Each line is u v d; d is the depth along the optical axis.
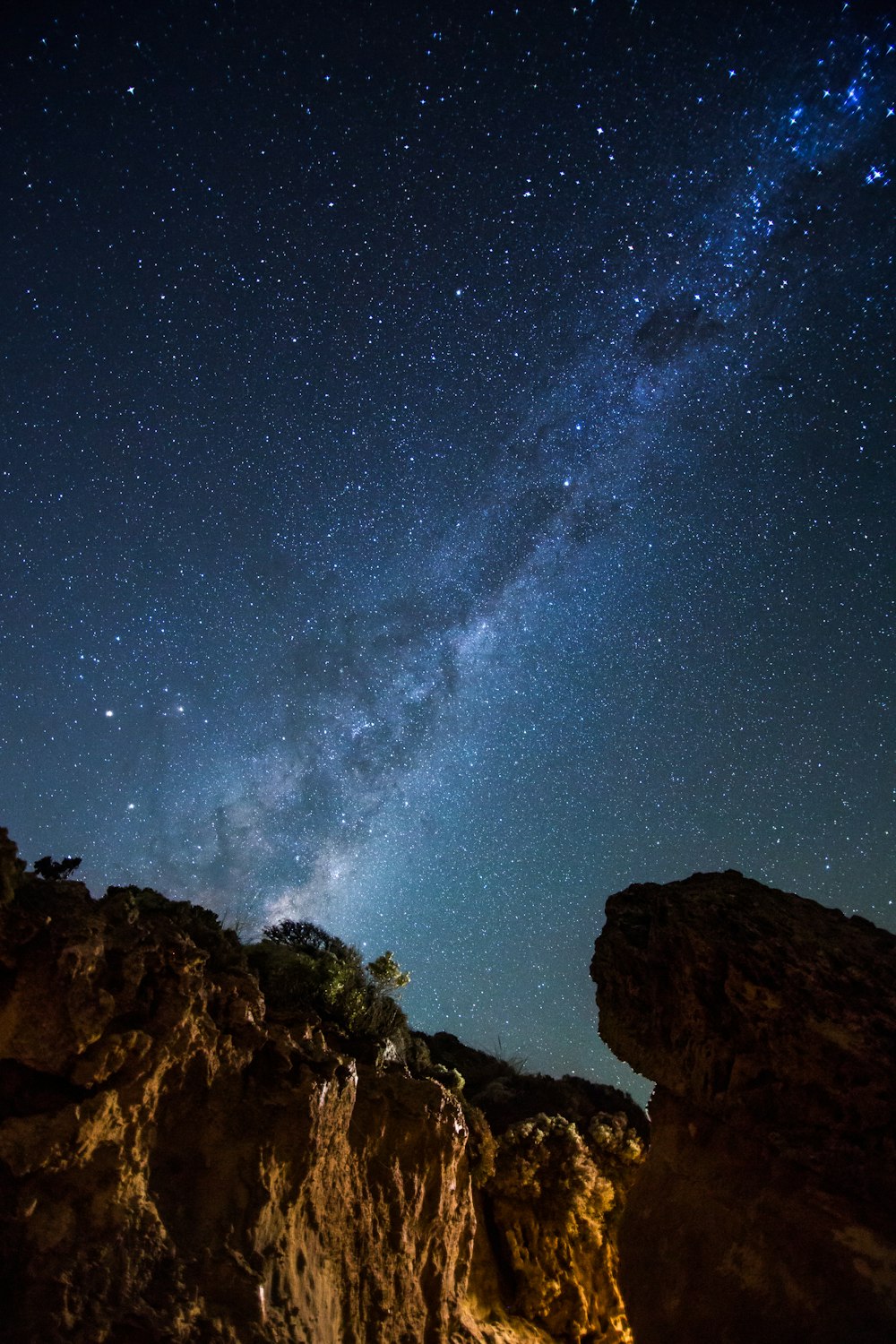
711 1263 5.64
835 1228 5.28
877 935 6.64
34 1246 5.87
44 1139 6.04
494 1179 13.27
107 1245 6.18
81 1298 5.84
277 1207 7.60
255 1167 7.50
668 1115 6.59
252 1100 7.91
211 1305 6.50
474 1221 11.34
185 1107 7.36
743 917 6.73
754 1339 5.16
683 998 6.64
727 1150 6.04
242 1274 6.82
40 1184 6.09
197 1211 7.01
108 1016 6.48
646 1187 6.38
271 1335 6.71
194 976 7.43
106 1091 6.41
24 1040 6.22
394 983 12.30
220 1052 7.77
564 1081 16.64
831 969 6.13
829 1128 5.64
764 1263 5.39
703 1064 6.35
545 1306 12.38
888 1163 5.30
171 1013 7.06
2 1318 5.56
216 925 9.46
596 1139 14.30
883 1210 5.22
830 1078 5.75
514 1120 14.77
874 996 5.91
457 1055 17.30
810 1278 5.18
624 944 7.28
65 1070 6.32
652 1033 6.88
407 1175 10.03
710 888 7.31
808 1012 5.99
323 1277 8.05
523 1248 12.91
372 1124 9.82
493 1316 11.88
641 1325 5.76
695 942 6.61
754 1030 6.16
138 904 8.54
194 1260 6.65
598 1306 12.76
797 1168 5.63
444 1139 10.53
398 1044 11.83
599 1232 13.26
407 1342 9.02
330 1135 8.62
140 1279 6.22
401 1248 9.48
